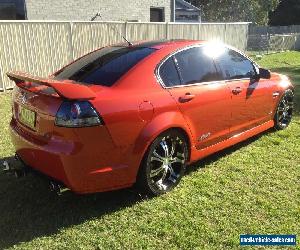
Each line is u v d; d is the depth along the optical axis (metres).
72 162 3.55
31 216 3.90
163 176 4.30
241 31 19.91
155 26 14.15
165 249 3.40
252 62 5.64
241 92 5.23
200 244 3.47
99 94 3.72
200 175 4.84
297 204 4.14
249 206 4.10
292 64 18.38
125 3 17.58
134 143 3.87
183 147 4.46
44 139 3.77
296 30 44.09
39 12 14.21
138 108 3.88
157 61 4.29
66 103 3.56
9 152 5.48
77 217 3.89
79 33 11.80
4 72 10.23
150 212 3.97
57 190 3.76
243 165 5.14
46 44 11.05
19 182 4.61
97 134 3.61
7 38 10.15
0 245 3.44
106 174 3.76
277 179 4.74
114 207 4.07
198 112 4.55
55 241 3.51
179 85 4.41
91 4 16.06
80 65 4.55
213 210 4.02
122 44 4.89
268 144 5.94
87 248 3.42
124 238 3.55
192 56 4.70
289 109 6.71
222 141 5.13
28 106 3.94
